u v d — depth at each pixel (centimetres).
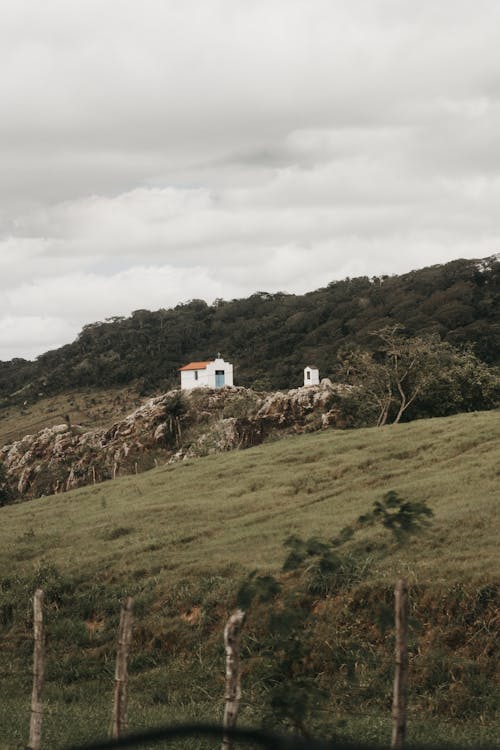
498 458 3412
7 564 2927
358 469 3722
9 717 1502
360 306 19950
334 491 3416
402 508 903
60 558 2903
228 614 2112
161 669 1989
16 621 2420
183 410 9919
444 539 2328
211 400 10075
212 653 1986
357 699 1605
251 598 863
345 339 17288
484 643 1712
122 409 18100
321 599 2023
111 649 2162
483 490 2920
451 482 3125
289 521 2927
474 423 4284
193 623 2155
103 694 1908
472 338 14250
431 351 6881
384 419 6806
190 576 2422
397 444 4062
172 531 3084
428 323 16312
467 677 1595
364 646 1783
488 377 6856
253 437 8312
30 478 10131
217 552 2677
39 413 19462
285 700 849
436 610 1853
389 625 819
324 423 7712
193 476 4297
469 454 3625
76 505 4097
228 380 10888
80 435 10756
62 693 1923
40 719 1017
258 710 1502
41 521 3750
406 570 2067
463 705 1515
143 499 3916
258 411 8594
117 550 2895
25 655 2228
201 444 8350
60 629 2311
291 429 8094
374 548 2361
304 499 3362
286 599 909
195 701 1767
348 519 2789
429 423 4603
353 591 1977
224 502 3497
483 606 1816
